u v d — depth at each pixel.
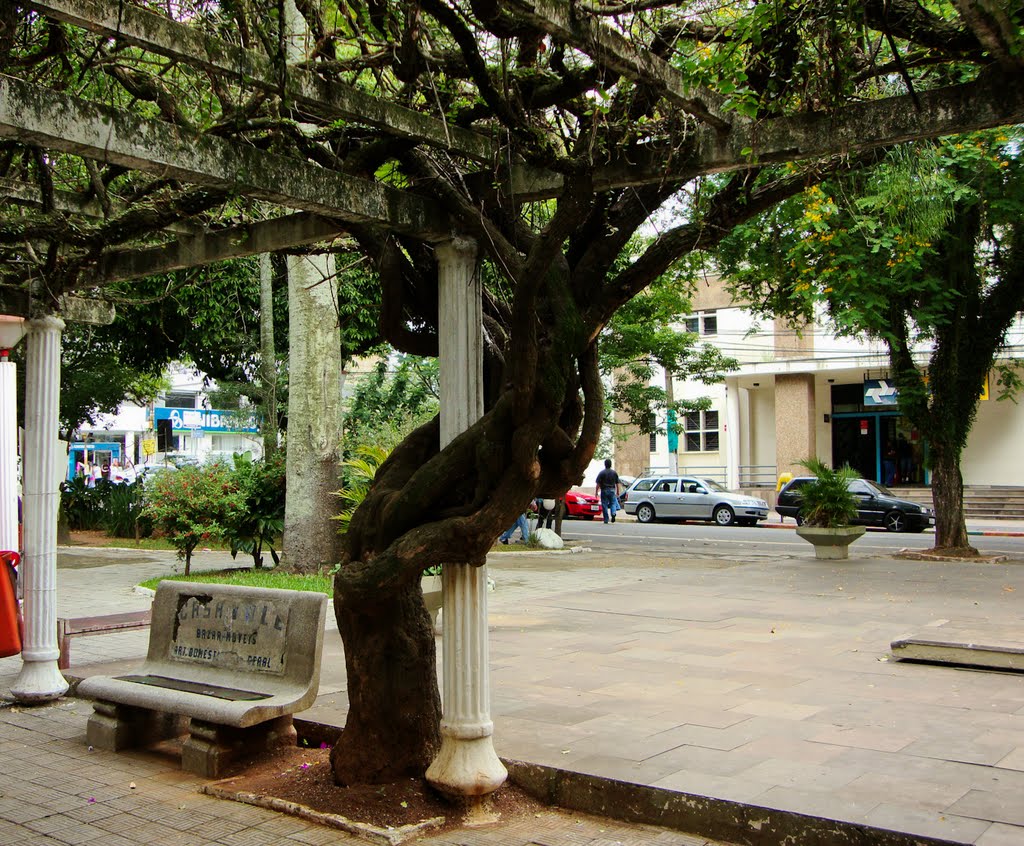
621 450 37.06
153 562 16.56
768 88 4.02
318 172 4.30
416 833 4.38
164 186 5.50
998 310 15.97
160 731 6.06
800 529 16.47
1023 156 13.06
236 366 21.30
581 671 7.51
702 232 4.49
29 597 6.92
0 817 4.73
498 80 4.30
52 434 6.95
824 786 4.57
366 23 4.59
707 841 4.32
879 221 12.58
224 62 3.84
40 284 6.57
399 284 4.88
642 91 4.20
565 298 4.34
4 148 5.48
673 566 15.92
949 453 16.53
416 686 4.88
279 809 4.73
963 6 3.21
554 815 4.70
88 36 5.37
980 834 3.90
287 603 5.64
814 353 31.72
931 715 6.02
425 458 5.02
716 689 6.81
